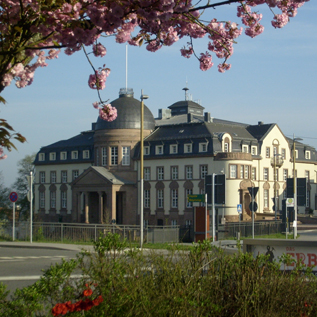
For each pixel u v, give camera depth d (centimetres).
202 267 812
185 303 696
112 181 7750
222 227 4319
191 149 7612
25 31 681
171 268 802
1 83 686
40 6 656
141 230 3281
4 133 657
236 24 816
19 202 10188
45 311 752
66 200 9125
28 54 715
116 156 8162
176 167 7725
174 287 746
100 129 8288
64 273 773
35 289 722
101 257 796
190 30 804
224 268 819
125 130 8119
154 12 655
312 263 1018
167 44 800
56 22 675
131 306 678
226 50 847
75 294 754
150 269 803
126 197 8000
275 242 1045
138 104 8331
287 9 775
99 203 7938
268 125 8706
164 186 7819
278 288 763
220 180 3506
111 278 732
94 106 837
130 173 8088
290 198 4191
